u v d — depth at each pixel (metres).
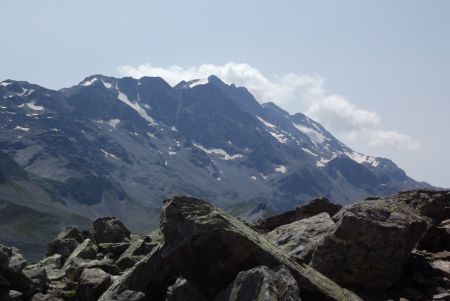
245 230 22.45
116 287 24.00
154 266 23.64
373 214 24.97
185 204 22.45
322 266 24.67
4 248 24.42
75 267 30.64
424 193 33.75
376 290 24.22
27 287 24.42
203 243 20.97
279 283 17.94
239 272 19.94
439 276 25.30
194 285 21.53
